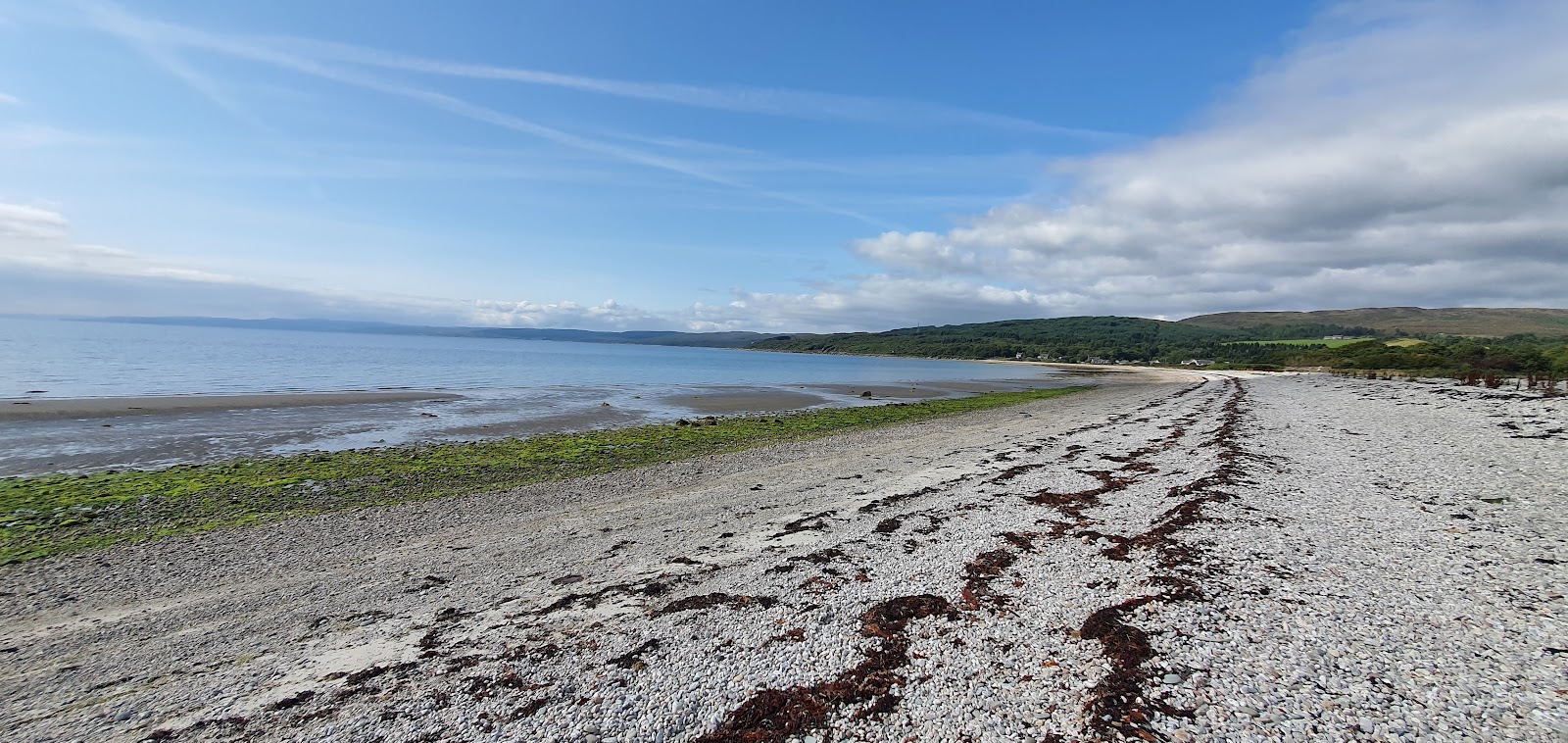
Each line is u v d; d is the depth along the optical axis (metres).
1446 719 5.95
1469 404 35.16
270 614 10.55
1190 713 6.25
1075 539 12.43
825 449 26.91
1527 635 7.43
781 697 7.01
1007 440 28.80
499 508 17.22
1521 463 17.55
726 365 120.38
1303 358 117.69
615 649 8.46
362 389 47.72
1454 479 15.73
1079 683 6.96
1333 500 14.05
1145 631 7.96
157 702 7.81
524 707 7.08
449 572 12.38
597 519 16.14
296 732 6.86
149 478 19.25
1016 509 15.29
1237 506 13.59
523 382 60.66
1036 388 74.88
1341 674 6.79
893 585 10.30
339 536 14.66
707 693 7.17
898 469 22.19
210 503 17.02
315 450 25.02
